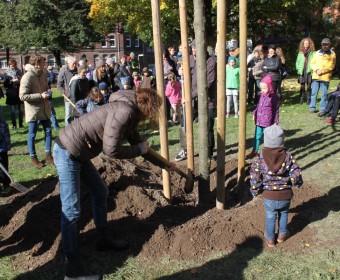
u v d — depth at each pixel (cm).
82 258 402
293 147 738
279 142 391
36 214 467
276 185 396
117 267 387
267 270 375
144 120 350
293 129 868
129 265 390
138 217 465
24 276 383
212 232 425
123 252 410
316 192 531
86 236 435
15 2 3756
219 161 477
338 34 2433
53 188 532
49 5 3428
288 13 1945
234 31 1972
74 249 359
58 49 3534
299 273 368
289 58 2453
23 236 448
